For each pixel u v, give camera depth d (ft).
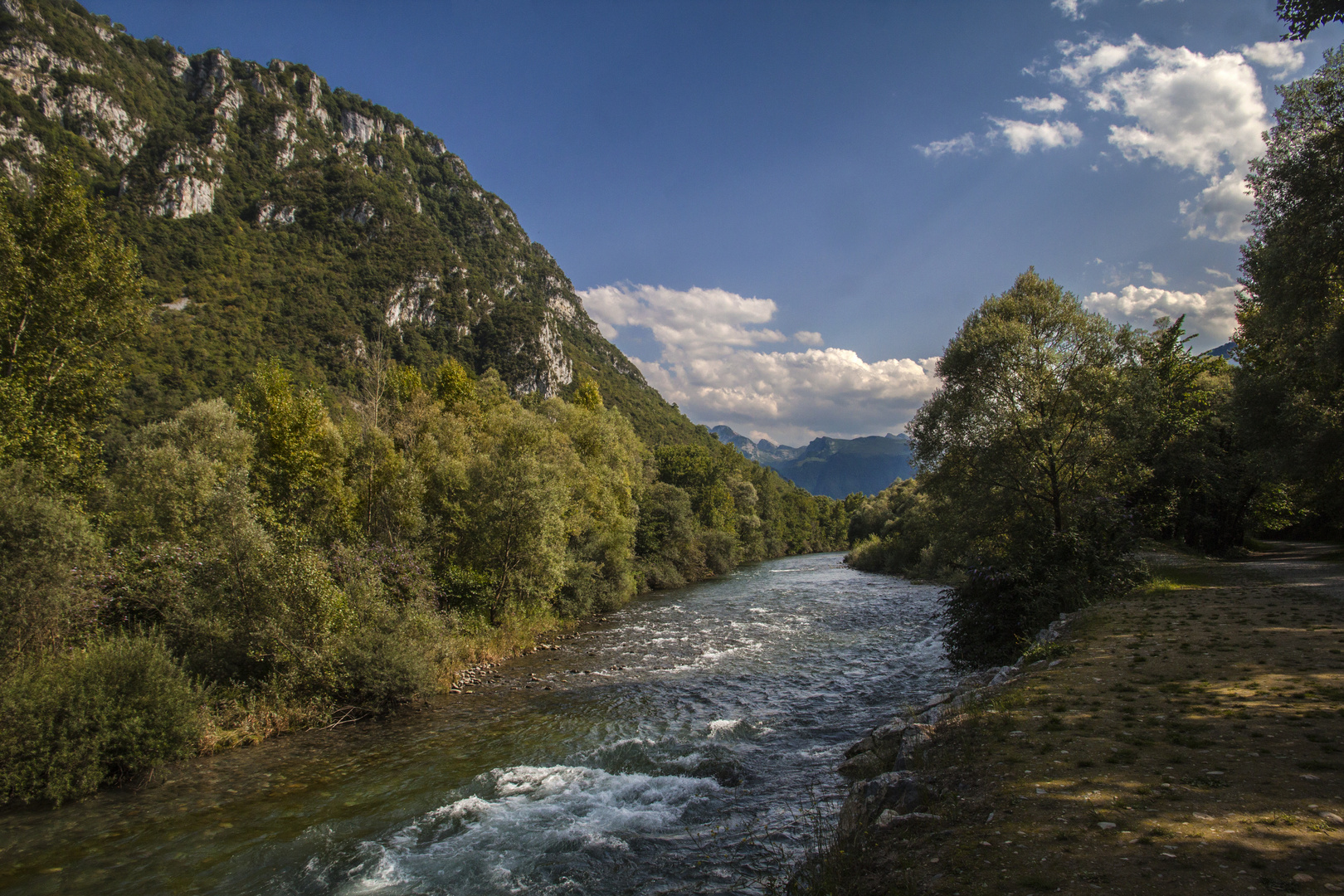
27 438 56.70
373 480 84.99
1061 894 13.01
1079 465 76.69
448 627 71.20
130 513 74.18
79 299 64.23
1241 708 24.27
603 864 25.62
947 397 82.58
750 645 76.18
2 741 33.76
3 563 40.78
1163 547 108.06
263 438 94.63
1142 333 81.35
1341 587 57.52
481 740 44.34
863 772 30.73
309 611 51.26
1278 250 57.57
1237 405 91.45
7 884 26.40
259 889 25.67
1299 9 40.34
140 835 30.78
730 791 32.48
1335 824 14.46
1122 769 19.65
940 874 15.06
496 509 86.63
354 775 38.40
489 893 24.43
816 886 17.56
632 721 47.16
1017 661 43.14
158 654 40.93
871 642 74.64
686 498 194.08
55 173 62.85
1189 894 12.31
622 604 123.65
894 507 244.63
